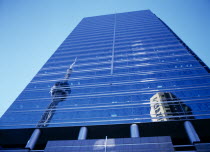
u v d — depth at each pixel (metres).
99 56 65.50
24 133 36.69
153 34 75.56
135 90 44.03
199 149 23.84
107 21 102.69
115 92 44.66
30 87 53.47
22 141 37.47
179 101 37.34
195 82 43.09
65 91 48.31
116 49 68.44
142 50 64.38
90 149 25.59
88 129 34.84
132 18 101.12
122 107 38.75
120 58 61.88
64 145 26.88
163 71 50.34
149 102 38.75
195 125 32.62
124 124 33.72
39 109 42.41
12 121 39.19
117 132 34.69
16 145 38.31
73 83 52.25
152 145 24.55
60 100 45.12
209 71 46.59
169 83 44.56
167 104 36.81
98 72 55.97
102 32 87.06
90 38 82.50
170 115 33.72
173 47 62.72
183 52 58.41
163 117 33.66
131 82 47.75
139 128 33.59
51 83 54.03
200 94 38.69
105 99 42.56
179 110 34.72
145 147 24.48
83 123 35.62
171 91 41.22
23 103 45.62
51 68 63.25
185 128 31.44
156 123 32.94
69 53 71.75
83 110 39.88
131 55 62.44
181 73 47.84
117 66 57.34
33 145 32.03
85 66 60.78
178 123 32.47
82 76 55.25
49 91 49.72
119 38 77.38
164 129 33.25
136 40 72.75
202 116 32.66
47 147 26.91
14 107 44.34
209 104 35.38
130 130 32.31
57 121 37.31
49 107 42.66
